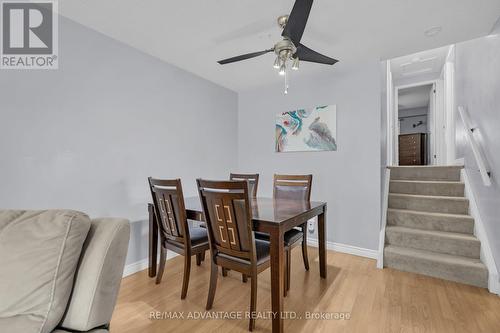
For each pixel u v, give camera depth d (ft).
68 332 2.73
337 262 8.77
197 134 10.62
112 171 7.48
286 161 11.42
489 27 6.84
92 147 7.00
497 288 6.48
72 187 6.57
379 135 9.05
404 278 7.49
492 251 6.95
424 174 11.05
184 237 6.40
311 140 10.60
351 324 5.38
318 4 5.84
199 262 8.57
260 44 7.91
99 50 7.17
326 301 6.28
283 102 11.48
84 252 2.98
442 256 7.77
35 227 2.86
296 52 6.08
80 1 5.81
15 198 5.61
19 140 5.68
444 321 5.44
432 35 7.32
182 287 6.61
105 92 7.32
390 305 6.08
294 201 7.89
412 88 18.28
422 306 6.02
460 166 10.27
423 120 24.36
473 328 5.21
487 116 7.26
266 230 5.13
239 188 5.11
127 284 7.19
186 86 10.09
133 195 8.05
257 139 12.42
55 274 2.68
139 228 8.20
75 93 6.64
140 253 8.22
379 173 9.04
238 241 5.37
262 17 6.44
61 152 6.37
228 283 7.29
